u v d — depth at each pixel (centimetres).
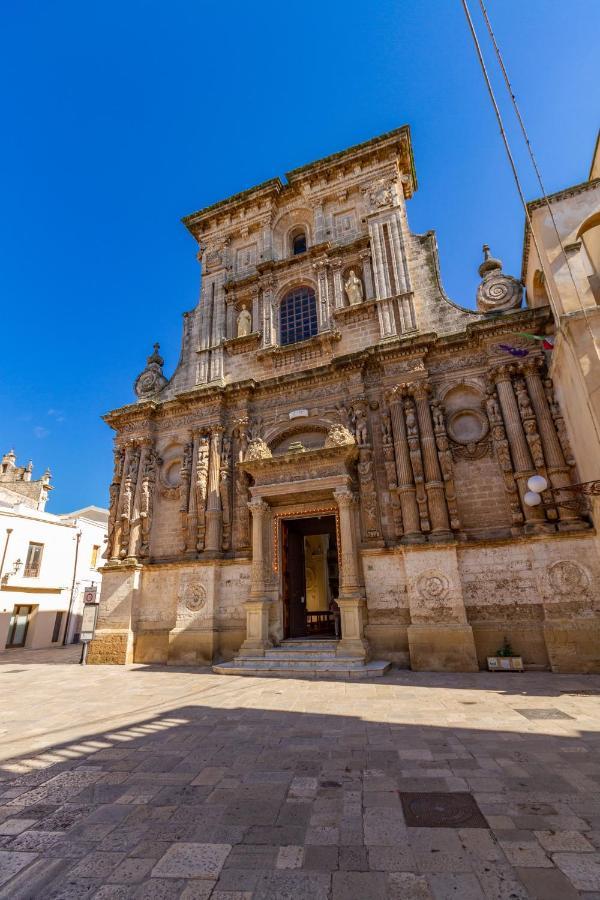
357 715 830
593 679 1107
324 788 512
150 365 2255
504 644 1297
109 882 345
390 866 355
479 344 1598
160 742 707
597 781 503
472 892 320
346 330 1880
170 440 2016
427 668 1305
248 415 1884
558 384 1391
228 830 422
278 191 2278
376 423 1666
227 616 1650
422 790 497
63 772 587
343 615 1425
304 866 359
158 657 1708
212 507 1772
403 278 1816
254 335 2025
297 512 1688
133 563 1809
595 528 1245
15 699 1084
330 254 2023
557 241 1296
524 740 653
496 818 427
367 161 2106
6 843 408
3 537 2922
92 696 1100
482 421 1537
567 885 323
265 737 717
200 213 2384
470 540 1398
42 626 3088
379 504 1561
